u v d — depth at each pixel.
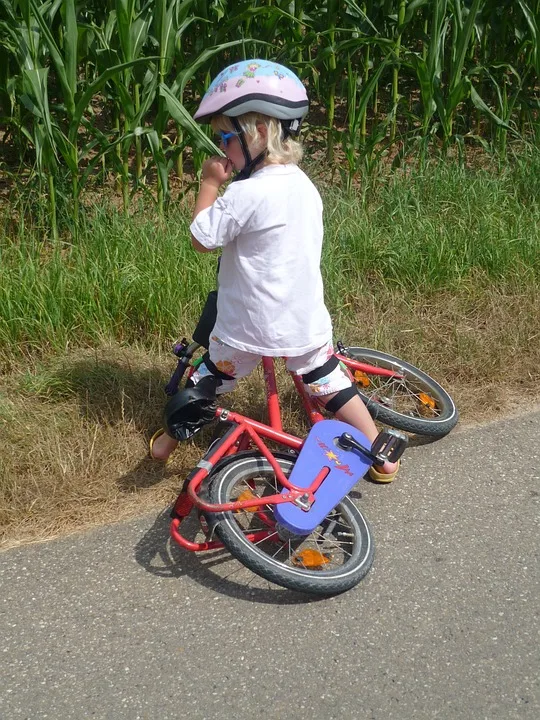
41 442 3.22
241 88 2.50
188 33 6.16
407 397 3.75
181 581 2.70
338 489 2.72
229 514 2.64
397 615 2.59
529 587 2.72
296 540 2.89
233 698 2.29
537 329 4.22
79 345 3.94
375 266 4.65
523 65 6.87
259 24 5.73
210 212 2.55
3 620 2.53
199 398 2.69
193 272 4.21
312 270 2.70
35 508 2.96
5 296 3.88
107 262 4.20
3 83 5.30
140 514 2.98
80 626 2.52
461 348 4.02
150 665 2.39
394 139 5.79
